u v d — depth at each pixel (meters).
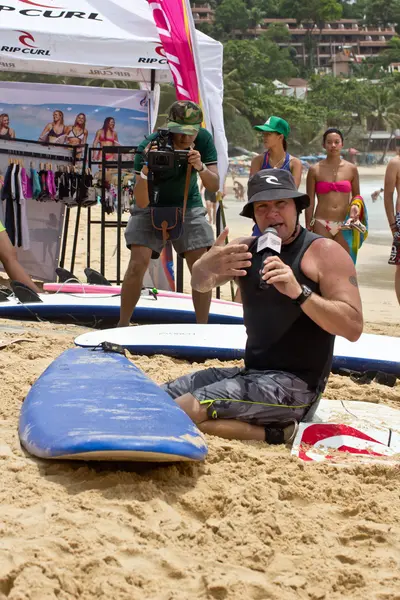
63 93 9.82
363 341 6.10
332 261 3.89
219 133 9.35
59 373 4.23
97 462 3.45
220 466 3.54
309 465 3.61
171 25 8.38
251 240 4.14
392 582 2.64
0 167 9.66
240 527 2.95
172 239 6.64
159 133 6.43
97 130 9.99
